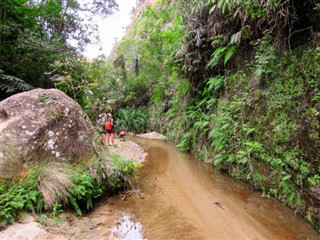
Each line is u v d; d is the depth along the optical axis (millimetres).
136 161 6176
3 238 2240
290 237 2596
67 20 10422
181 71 7562
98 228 2807
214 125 5859
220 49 5398
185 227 2871
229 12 5000
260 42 4477
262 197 3707
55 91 4098
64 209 3059
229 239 2602
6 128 3295
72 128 3922
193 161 6219
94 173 3633
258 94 4352
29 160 3254
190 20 6590
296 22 3717
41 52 6762
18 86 5879
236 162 4648
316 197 2725
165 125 11008
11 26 6453
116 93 13633
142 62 15672
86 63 8531
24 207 2727
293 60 3629
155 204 3555
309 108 3068
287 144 3355
